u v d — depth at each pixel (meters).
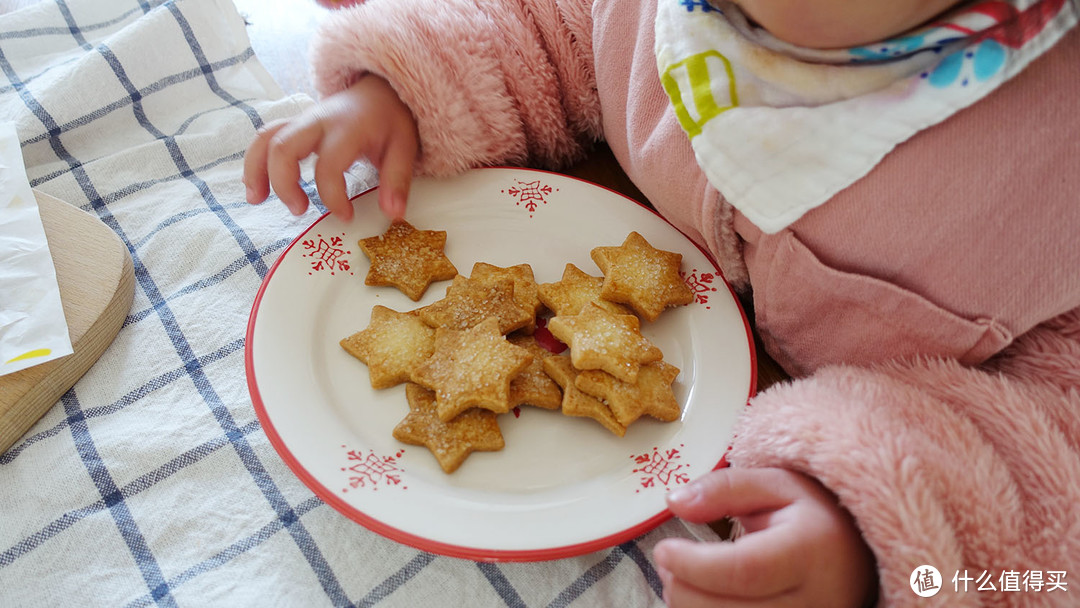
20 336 0.28
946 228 0.21
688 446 0.25
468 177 0.33
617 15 0.31
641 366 0.26
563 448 0.25
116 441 0.27
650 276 0.28
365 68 0.31
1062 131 0.19
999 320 0.21
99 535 0.25
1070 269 0.20
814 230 0.23
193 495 0.26
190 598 0.24
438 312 0.27
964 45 0.20
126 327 0.31
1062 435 0.21
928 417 0.21
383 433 0.25
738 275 0.29
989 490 0.20
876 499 0.19
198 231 0.33
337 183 0.30
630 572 0.25
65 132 0.37
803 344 0.26
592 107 0.34
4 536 0.25
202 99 0.40
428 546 0.22
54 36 0.41
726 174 0.23
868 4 0.18
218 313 0.31
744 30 0.23
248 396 0.29
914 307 0.22
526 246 0.31
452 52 0.31
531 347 0.27
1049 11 0.19
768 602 0.20
